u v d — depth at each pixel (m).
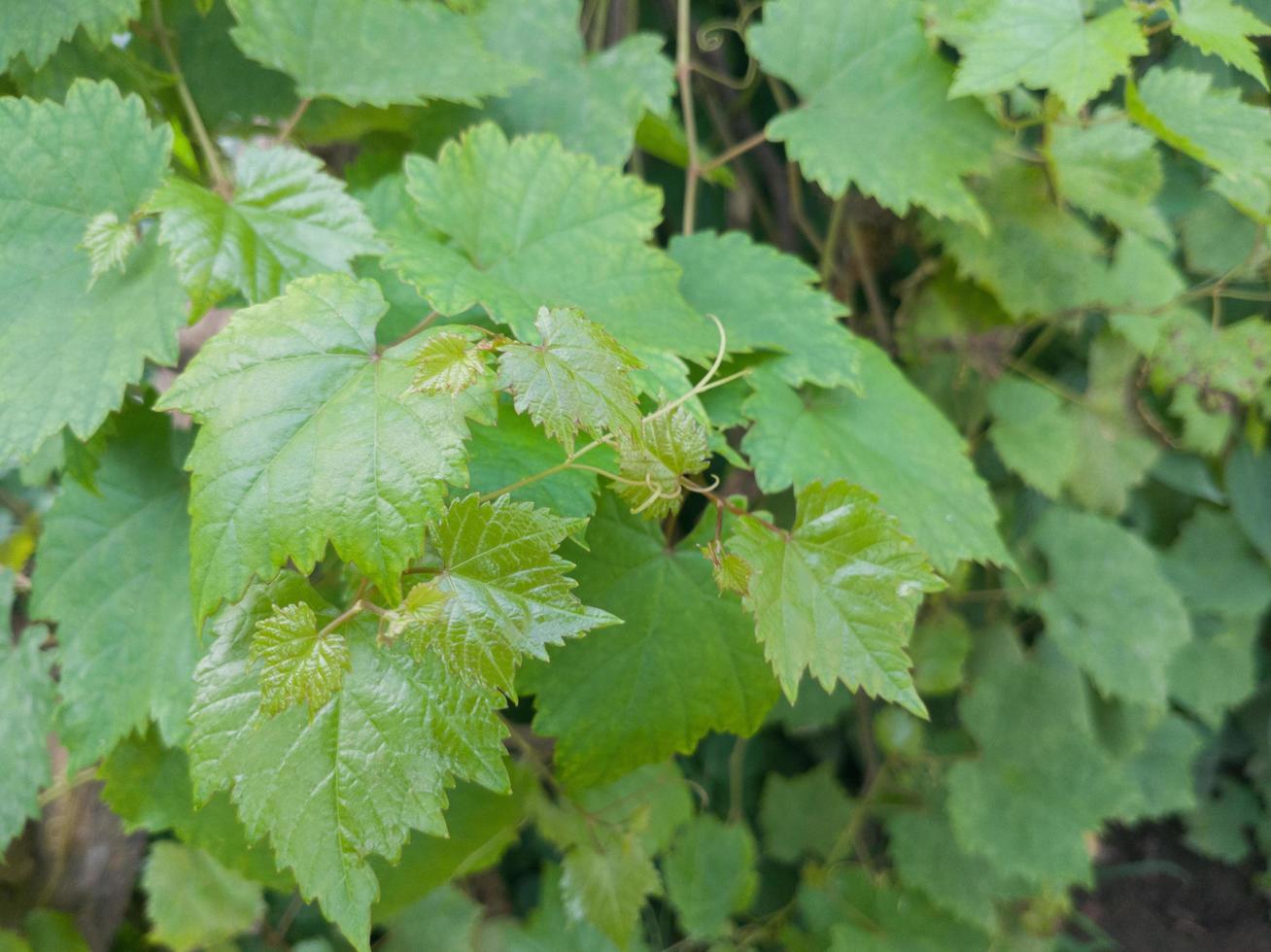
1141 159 0.47
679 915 0.58
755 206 0.64
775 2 0.42
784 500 0.51
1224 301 0.57
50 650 0.36
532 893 0.68
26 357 0.29
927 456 0.38
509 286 0.31
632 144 0.41
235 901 0.47
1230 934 0.82
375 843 0.24
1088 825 0.62
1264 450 0.68
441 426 0.23
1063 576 0.64
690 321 0.33
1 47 0.32
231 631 0.24
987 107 0.41
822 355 0.36
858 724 0.72
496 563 0.24
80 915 0.47
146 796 0.36
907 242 0.58
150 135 0.31
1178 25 0.38
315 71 0.36
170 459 0.35
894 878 0.67
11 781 0.35
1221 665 0.74
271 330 0.25
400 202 0.37
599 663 0.34
